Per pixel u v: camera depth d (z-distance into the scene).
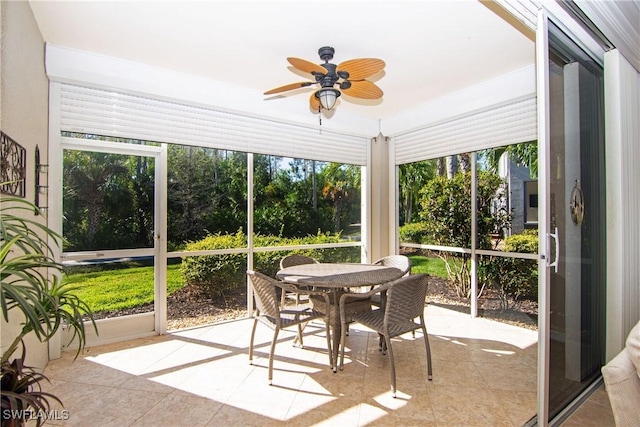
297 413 2.02
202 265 3.77
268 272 4.19
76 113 2.85
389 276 2.79
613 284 2.21
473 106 3.52
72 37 2.55
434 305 4.41
